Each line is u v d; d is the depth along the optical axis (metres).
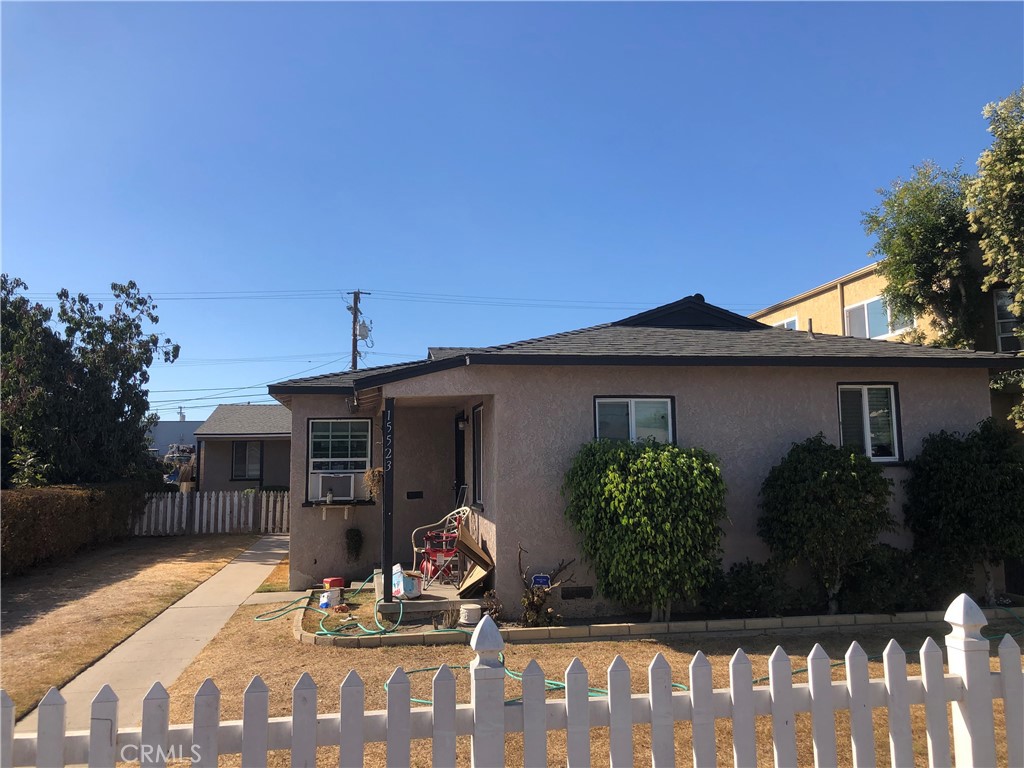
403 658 7.20
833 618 8.48
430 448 13.35
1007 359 9.67
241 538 19.11
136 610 9.65
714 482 8.37
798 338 10.91
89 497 15.43
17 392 17.12
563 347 9.45
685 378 9.52
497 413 9.06
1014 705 3.43
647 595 8.16
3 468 17.14
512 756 4.54
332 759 4.47
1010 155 12.26
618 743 3.12
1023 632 8.22
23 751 2.89
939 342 15.86
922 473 9.37
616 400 9.35
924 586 8.89
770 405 9.62
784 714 3.27
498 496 8.95
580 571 8.96
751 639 7.99
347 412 12.99
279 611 9.65
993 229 12.69
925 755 4.58
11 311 17.12
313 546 12.49
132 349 19.55
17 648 7.73
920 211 15.83
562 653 7.39
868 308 18.86
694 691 3.21
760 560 9.37
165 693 2.91
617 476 8.20
